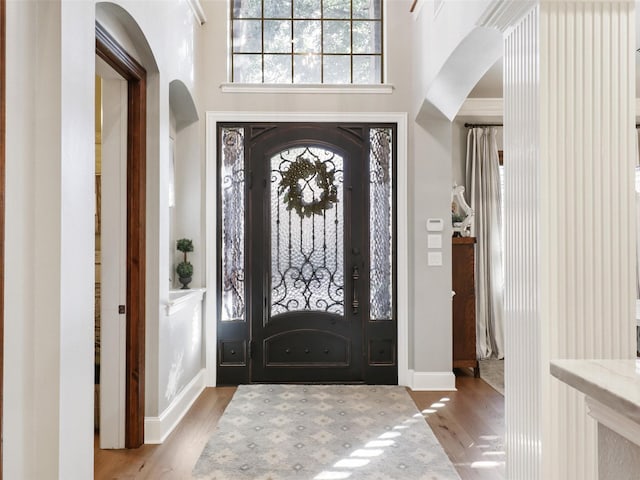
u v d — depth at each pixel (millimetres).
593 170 1906
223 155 4414
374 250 4434
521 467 2086
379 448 2963
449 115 4117
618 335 1885
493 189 5512
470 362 4629
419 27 3980
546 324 1879
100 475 2609
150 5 2877
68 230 1828
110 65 2727
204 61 4344
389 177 4418
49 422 1768
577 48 1913
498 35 2668
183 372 3693
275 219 4449
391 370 4406
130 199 2977
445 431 3258
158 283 3076
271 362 4430
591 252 1897
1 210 1585
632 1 1929
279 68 4539
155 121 3098
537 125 1914
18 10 1684
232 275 4434
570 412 1868
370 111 4363
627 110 1920
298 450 2934
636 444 756
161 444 3039
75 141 1888
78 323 1907
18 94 1688
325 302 4449
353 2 4555
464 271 4672
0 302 1586
